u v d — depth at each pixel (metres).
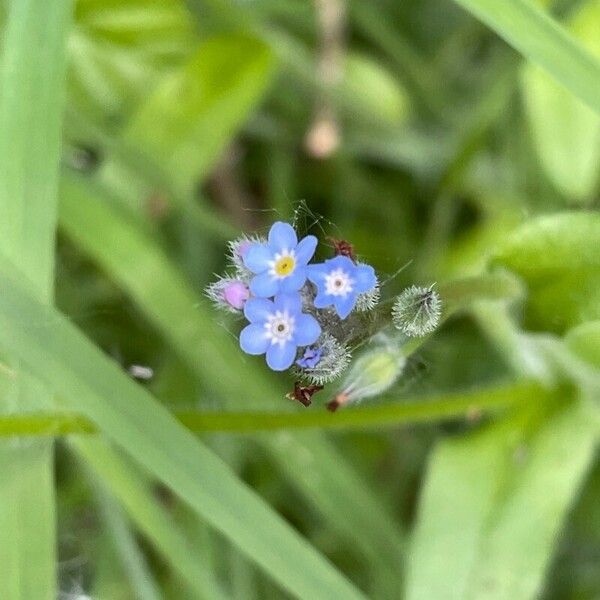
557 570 0.12
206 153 0.12
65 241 0.13
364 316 0.07
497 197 0.14
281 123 0.15
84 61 0.13
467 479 0.10
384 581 0.11
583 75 0.09
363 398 0.09
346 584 0.08
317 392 0.08
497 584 0.10
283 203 0.14
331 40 0.15
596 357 0.09
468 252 0.13
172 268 0.11
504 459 0.10
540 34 0.09
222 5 0.13
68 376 0.08
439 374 0.12
